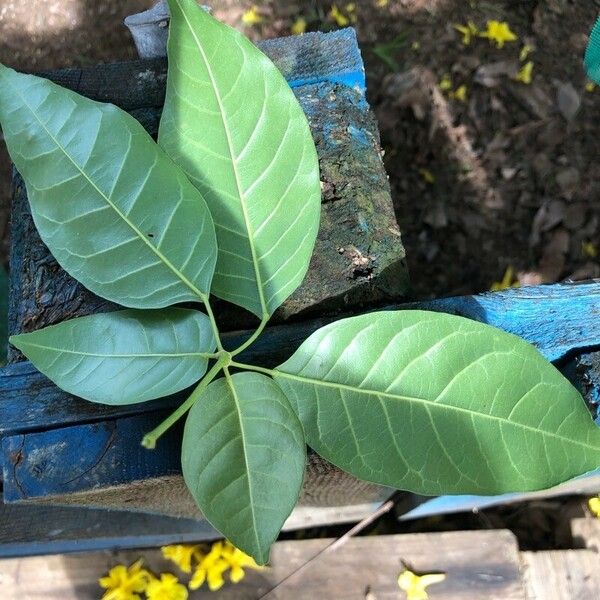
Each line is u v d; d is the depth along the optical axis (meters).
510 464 0.30
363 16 1.07
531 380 0.30
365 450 0.30
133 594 0.71
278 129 0.31
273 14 1.08
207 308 0.31
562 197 0.99
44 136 0.29
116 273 0.30
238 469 0.28
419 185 1.02
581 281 0.39
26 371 0.37
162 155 0.30
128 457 0.35
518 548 0.78
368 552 0.73
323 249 0.41
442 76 1.04
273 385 0.29
